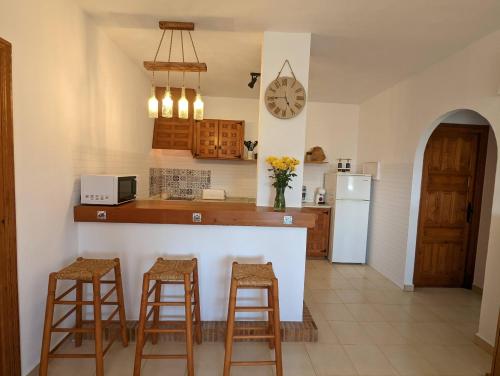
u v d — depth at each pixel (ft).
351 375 6.50
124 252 7.68
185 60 10.37
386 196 12.98
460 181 11.75
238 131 14.97
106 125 8.86
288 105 8.23
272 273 6.57
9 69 5.11
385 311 9.64
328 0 6.48
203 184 15.80
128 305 7.80
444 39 8.12
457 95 8.86
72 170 7.18
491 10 6.60
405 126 11.64
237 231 7.78
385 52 9.16
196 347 7.33
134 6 7.05
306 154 16.08
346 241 14.51
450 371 6.75
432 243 11.89
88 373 6.30
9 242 5.27
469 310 9.90
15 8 5.24
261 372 6.52
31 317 5.97
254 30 8.04
